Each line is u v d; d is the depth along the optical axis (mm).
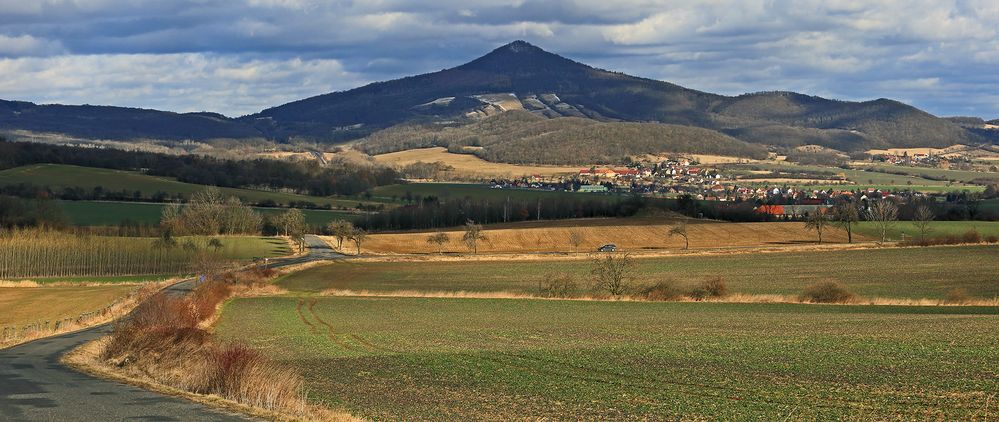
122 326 38469
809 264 105000
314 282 99188
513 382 30312
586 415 24344
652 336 44500
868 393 25750
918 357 32094
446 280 99688
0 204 137000
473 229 139625
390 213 175000
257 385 25156
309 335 49125
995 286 79625
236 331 51719
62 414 21688
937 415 22609
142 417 21312
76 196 170375
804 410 23953
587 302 71812
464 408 25703
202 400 24016
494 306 69188
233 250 136750
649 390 27922
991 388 25516
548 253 130500
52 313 73750
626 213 179375
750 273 97812
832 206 178500
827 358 32938
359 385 30406
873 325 46406
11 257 112312
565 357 36219
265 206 186375
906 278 88250
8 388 26641
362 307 69875
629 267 85812
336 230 145625
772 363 32312
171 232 139750
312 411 22859
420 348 41812
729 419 23234
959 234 137375
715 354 35500
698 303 69125
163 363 31891
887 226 147625
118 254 119062
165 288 85500
